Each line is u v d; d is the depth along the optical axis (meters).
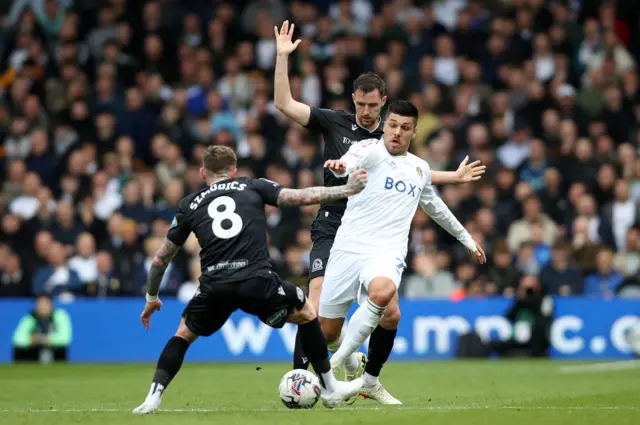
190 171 59.66
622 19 77.00
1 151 64.88
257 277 22.92
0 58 70.25
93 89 68.00
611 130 67.81
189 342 23.83
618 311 53.41
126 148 61.16
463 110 65.69
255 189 23.56
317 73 67.44
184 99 65.88
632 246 58.38
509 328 52.91
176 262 53.59
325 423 21.47
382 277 25.25
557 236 59.50
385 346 26.55
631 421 21.97
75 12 71.00
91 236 55.00
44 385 37.66
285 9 72.44
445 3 75.56
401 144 25.94
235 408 25.73
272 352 51.84
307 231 54.97
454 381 38.38
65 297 52.97
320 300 27.12
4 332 50.94
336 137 28.08
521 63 70.88
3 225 57.16
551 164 63.69
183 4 72.69
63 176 62.09
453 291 54.56
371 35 70.81
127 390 35.09
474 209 59.19
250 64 68.50
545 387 35.19
